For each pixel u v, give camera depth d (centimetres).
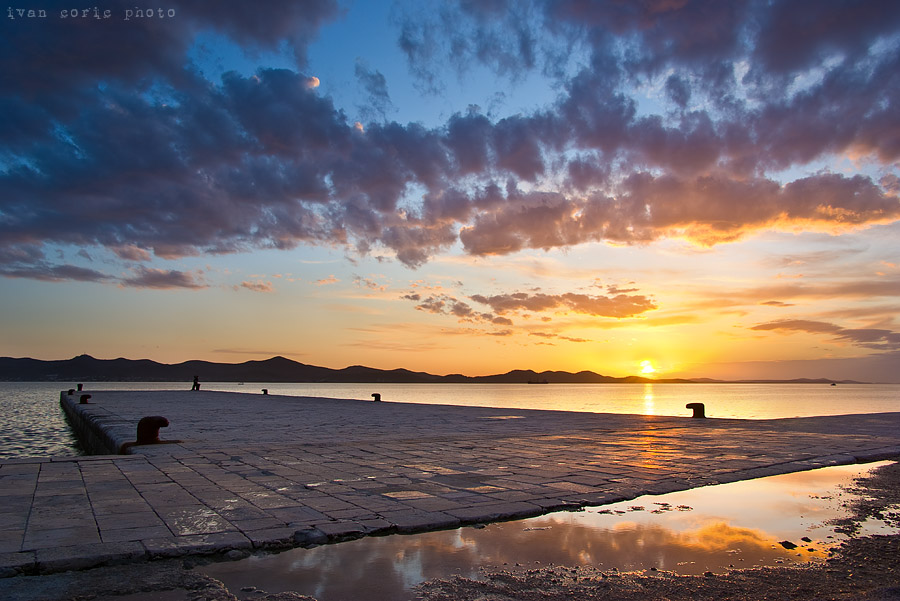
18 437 2814
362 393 11875
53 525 507
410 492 659
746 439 1221
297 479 737
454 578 401
